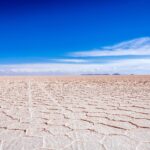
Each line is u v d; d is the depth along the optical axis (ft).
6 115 12.14
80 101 17.02
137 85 33.65
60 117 11.56
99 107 14.32
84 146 7.30
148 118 11.12
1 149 7.06
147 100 16.94
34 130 9.18
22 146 7.31
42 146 7.30
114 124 10.09
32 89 28.48
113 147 7.19
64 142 7.70
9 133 8.77
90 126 9.77
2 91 25.77
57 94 22.08
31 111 13.21
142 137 8.21
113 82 43.57
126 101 16.65
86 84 38.06
